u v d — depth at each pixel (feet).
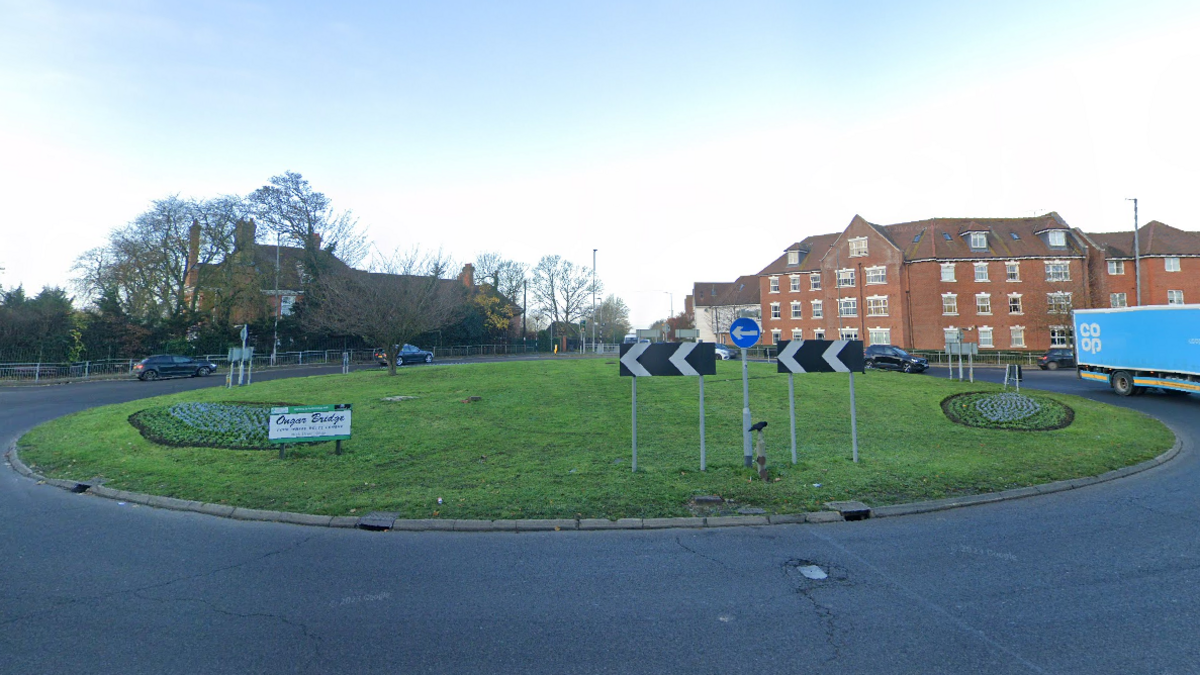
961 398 52.39
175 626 13.48
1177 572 16.42
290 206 133.69
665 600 14.93
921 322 148.05
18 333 101.86
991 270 146.72
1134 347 62.44
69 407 54.95
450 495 24.20
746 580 16.21
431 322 76.18
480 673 11.48
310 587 15.87
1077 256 144.56
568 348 224.94
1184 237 148.15
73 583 16.08
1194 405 56.13
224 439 35.01
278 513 22.31
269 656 12.13
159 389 72.18
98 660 11.94
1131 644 12.42
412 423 39.22
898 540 19.44
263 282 133.39
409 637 12.99
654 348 28.25
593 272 193.06
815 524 21.21
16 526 21.31
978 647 12.37
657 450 31.83
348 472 27.99
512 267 220.43
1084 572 16.52
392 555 18.39
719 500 22.95
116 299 114.21
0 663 11.77
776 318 180.75
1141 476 28.40
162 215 120.57
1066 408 47.75
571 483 25.73
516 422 39.50
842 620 13.73
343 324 78.48
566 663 11.86
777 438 35.14
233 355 68.90
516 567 17.30
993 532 20.17
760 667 11.66
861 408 46.37
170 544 19.42
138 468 29.32
